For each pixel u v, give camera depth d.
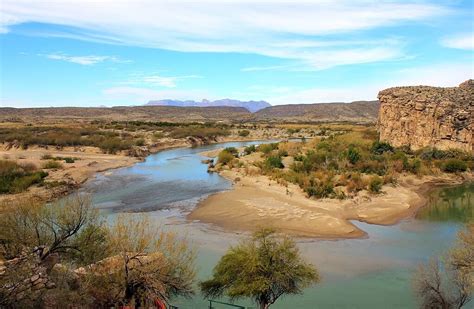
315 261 23.72
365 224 31.73
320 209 35.16
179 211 35.25
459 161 52.16
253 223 30.81
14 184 40.62
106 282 15.38
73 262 16.34
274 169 50.78
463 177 50.53
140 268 15.88
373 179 41.72
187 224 31.05
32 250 15.26
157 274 16.11
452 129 60.88
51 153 72.75
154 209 36.00
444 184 48.12
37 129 96.12
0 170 44.16
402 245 26.59
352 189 40.06
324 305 18.34
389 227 30.94
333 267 22.84
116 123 133.25
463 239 19.98
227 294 18.06
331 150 61.75
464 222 32.09
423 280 18.19
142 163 66.69
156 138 96.75
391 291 19.83
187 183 48.19
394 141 71.12
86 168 56.88
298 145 72.50
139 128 116.94
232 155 64.62
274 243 18.47
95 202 38.62
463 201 39.75
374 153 61.31
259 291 16.80
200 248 25.53
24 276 13.55
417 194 42.25
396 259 24.05
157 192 43.28
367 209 35.38
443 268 20.78
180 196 41.25
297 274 17.58
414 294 18.98
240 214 33.19
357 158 52.59
